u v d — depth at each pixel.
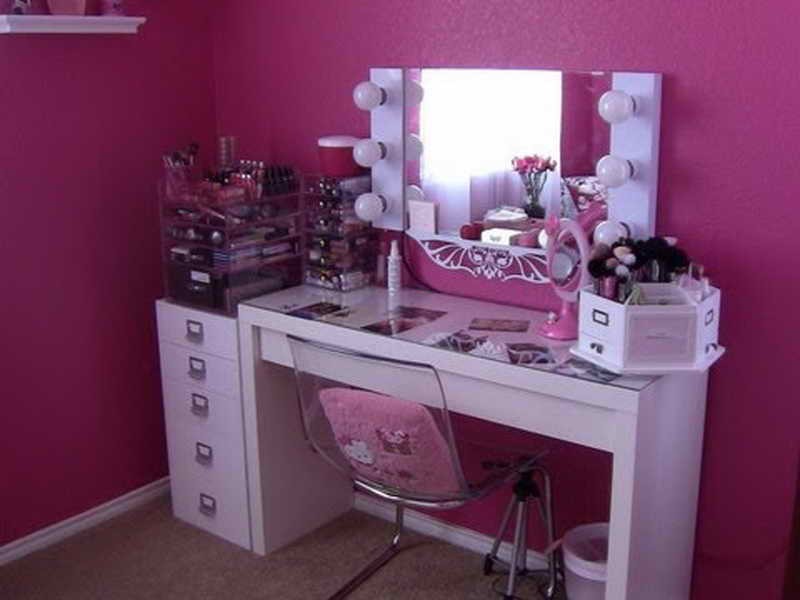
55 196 2.80
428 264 2.82
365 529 3.03
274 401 2.80
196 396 2.90
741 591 2.44
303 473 2.95
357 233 2.85
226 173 2.82
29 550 2.88
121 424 3.10
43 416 2.88
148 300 3.11
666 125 2.30
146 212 3.05
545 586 2.65
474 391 2.26
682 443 2.26
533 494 2.45
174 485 3.07
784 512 2.33
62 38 2.74
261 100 3.09
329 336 2.49
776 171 2.18
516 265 2.62
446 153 2.64
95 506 3.06
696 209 2.31
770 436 2.31
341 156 2.79
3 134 2.65
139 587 2.71
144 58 2.96
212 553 2.88
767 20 2.12
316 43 2.90
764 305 2.26
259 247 2.82
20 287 2.76
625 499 2.04
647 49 2.29
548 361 2.17
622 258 2.10
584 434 2.11
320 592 2.68
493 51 2.53
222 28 3.12
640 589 2.17
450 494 2.27
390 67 2.74
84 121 2.84
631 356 2.05
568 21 2.39
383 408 2.14
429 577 2.74
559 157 2.45
